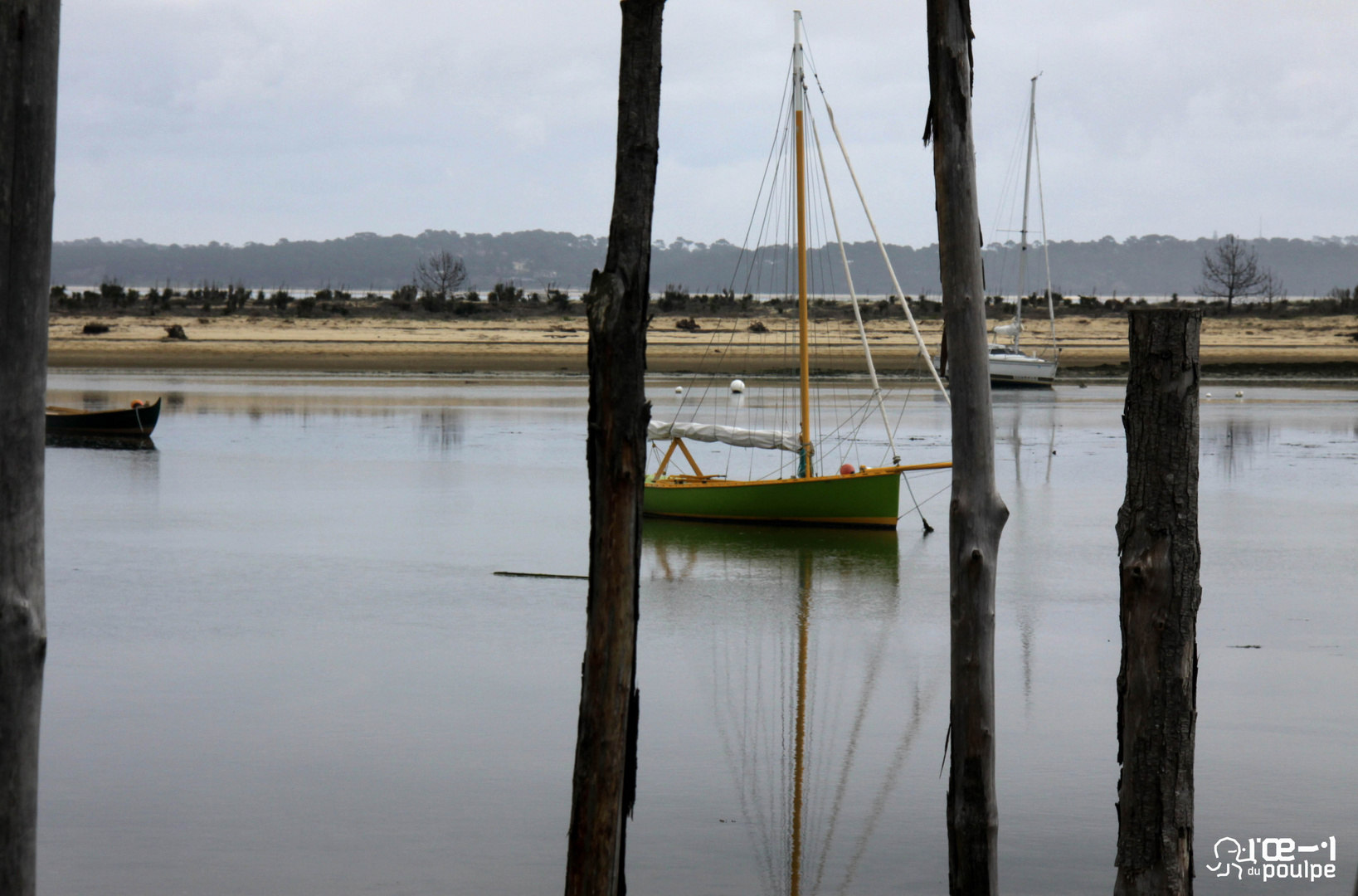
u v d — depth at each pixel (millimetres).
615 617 7523
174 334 96312
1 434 5129
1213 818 11602
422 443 47000
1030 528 29688
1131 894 7965
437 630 19000
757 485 29109
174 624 19266
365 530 28531
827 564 24891
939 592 22234
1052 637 18969
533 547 26547
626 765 7727
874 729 14328
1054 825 11375
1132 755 7961
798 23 27203
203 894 9828
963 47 8219
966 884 8570
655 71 7363
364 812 11539
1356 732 14016
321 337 101250
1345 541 27453
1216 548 26547
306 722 14258
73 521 29359
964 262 8305
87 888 9922
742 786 12406
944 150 8266
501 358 92062
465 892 9930
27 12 4953
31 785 5434
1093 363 95688
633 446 7438
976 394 8367
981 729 8492
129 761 12906
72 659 17078
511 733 13898
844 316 113000
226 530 28406
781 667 17078
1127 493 8016
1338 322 125250
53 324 101250
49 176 5105
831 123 27344
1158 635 7852
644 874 10344
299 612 20125
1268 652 17750
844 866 10523
